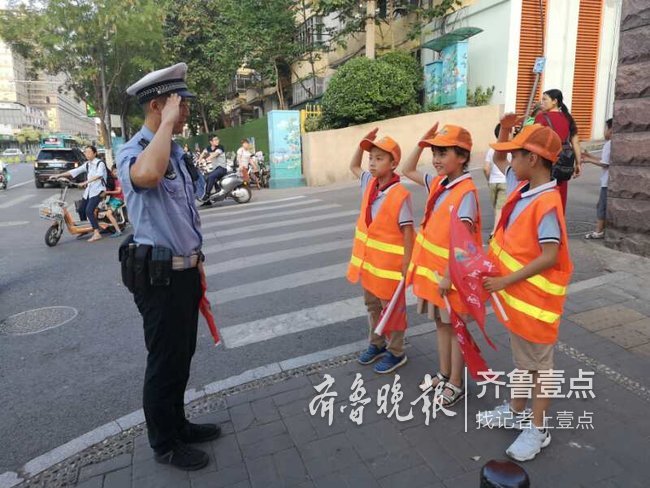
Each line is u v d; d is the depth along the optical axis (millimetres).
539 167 2381
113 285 6082
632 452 2604
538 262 2332
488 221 7527
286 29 18516
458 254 2438
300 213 10234
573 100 14102
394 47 17719
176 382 2609
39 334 4660
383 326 3264
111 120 21547
